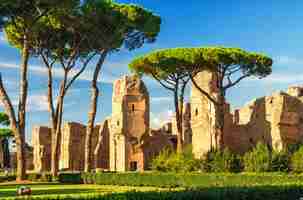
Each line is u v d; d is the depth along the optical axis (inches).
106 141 3181.6
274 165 1707.7
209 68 2033.7
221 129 1990.7
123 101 2810.0
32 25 1701.5
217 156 1871.3
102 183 1909.4
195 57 1994.3
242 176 1539.1
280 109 1991.9
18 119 1765.5
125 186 1827.0
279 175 1480.1
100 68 2069.4
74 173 1995.6
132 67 2172.7
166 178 1774.1
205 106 2277.3
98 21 1887.3
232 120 2209.6
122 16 1943.9
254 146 2096.5
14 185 1667.1
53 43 2012.8
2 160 3814.0
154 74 2138.3
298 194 1060.5
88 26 1897.1
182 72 2082.9
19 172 1772.9
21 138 1761.8
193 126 2358.5
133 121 2790.4
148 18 2015.3
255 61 2001.7
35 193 1368.1
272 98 2049.7
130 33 2042.3
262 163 1723.7
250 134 2132.1
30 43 1923.0
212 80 2274.9
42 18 1897.1
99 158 3129.9
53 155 2030.0
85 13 1863.9
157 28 2076.8
